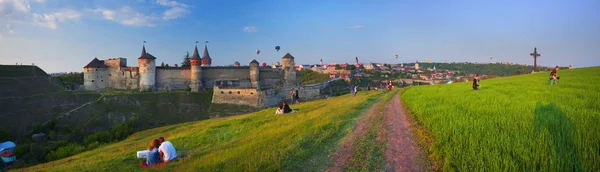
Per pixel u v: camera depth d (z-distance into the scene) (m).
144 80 80.62
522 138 8.91
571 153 7.71
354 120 17.34
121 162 14.31
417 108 17.59
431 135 11.54
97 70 86.19
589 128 9.48
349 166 9.83
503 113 13.47
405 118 16.33
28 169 18.53
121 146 24.67
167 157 13.62
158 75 83.81
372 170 9.29
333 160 10.58
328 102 33.97
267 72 97.00
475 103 17.80
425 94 27.00
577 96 18.33
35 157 34.62
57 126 49.84
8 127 47.03
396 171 9.01
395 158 10.02
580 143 8.24
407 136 12.40
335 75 146.00
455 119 12.73
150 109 66.81
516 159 7.72
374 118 17.23
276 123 21.30
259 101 70.69
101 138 39.44
